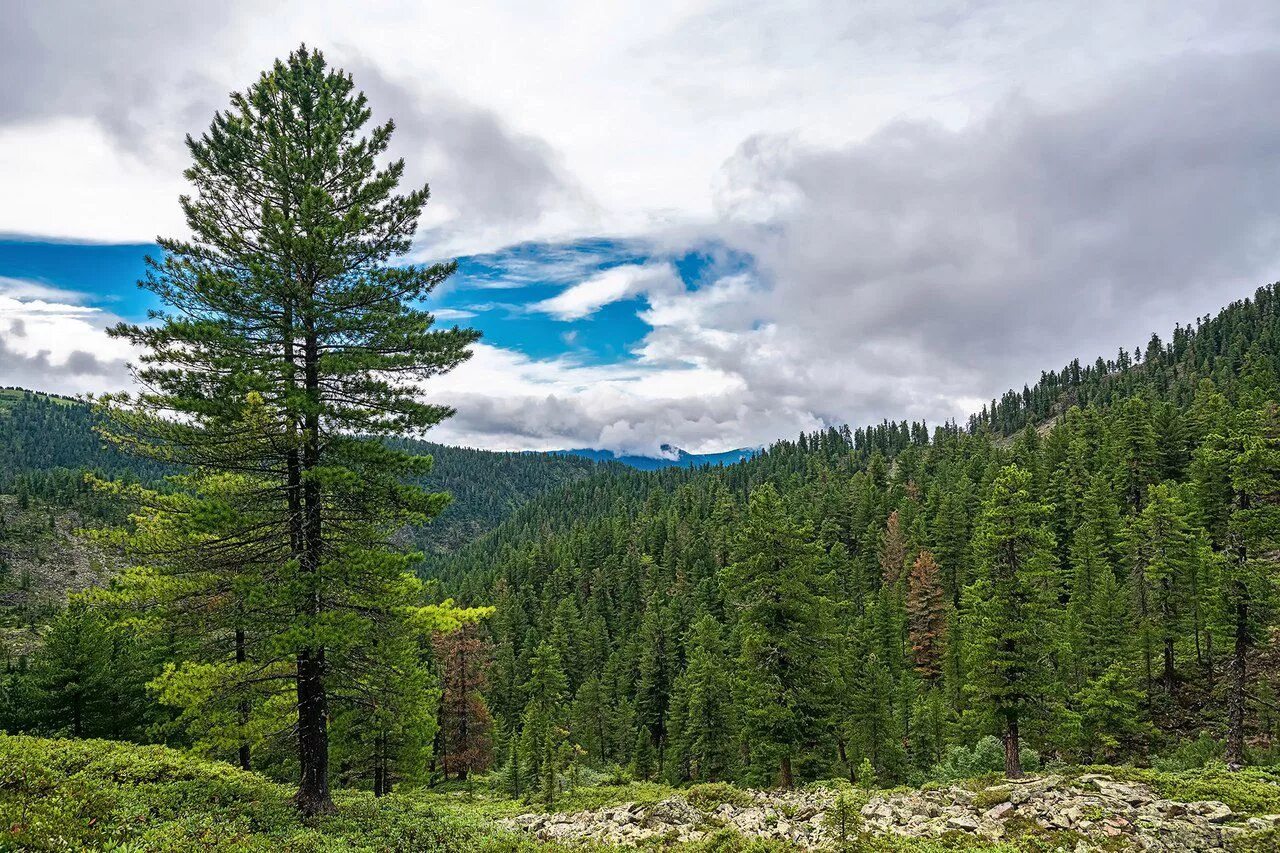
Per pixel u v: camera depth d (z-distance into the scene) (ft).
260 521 46.50
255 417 44.04
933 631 187.62
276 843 39.52
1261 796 59.98
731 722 135.03
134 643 102.37
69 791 39.78
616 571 336.08
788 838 54.70
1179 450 216.74
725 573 100.32
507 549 490.49
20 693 97.60
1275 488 95.30
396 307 52.60
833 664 100.37
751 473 567.18
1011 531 86.12
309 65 51.31
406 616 49.60
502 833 52.26
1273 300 507.71
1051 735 108.78
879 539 259.19
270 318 47.47
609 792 99.25
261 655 46.01
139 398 42.68
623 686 209.15
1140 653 137.39
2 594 354.74
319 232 45.19
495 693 218.59
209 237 47.88
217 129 47.52
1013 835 54.03
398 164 53.62
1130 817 55.67
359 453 47.85
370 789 113.60
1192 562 135.85
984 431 430.20
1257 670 119.34
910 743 137.28
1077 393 590.14
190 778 52.42
